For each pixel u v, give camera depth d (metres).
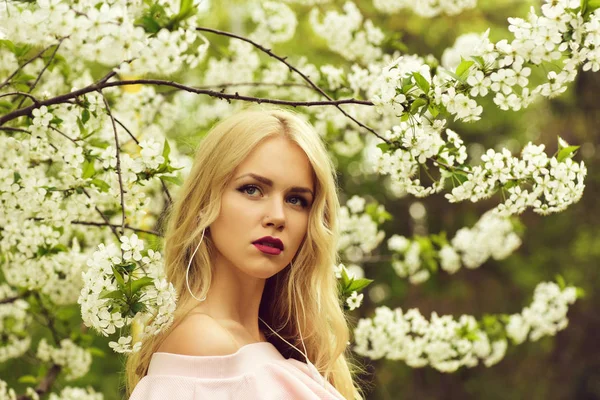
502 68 2.27
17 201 2.75
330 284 2.53
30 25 2.09
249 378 2.06
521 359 11.46
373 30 4.61
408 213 10.70
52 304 3.93
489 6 8.96
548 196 2.55
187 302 2.23
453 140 2.62
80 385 6.84
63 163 2.81
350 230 4.63
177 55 2.14
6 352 4.08
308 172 2.29
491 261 10.89
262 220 2.22
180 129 5.08
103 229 3.67
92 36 2.01
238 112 2.35
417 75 2.24
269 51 2.46
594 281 11.20
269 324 2.59
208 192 2.27
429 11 5.27
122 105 3.91
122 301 2.04
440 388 11.10
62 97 2.46
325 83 3.79
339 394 2.40
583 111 10.93
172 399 2.02
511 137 10.59
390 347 4.26
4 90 3.14
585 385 11.49
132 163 2.45
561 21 2.17
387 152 2.63
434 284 5.83
